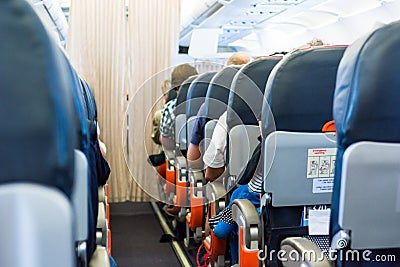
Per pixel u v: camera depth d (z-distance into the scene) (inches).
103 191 87.0
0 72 27.6
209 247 109.1
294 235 71.8
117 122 173.8
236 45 285.3
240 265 76.0
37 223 27.9
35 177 28.2
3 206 27.6
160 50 173.6
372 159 41.1
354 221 42.5
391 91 39.6
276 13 199.5
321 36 215.5
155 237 162.4
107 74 171.9
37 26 28.3
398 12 157.9
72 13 166.7
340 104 42.1
